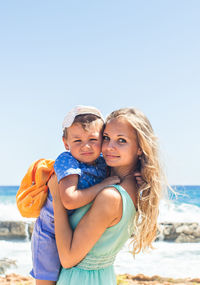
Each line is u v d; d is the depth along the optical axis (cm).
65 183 250
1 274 841
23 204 281
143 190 259
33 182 294
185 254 1085
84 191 247
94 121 281
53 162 296
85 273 238
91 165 283
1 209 1756
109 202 234
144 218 256
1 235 1372
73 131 280
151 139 262
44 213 280
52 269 273
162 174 270
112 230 240
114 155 259
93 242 233
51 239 274
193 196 3872
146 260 991
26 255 1083
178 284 755
